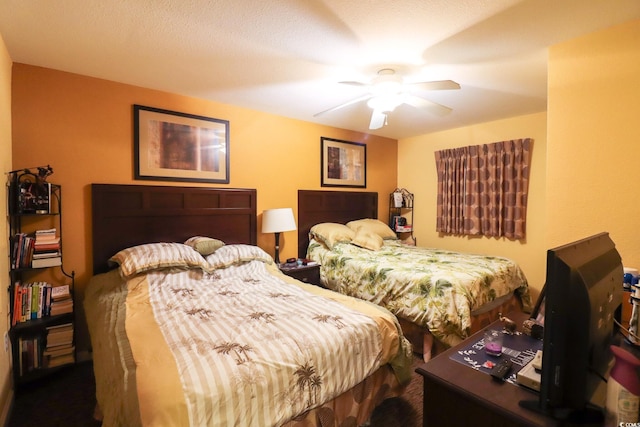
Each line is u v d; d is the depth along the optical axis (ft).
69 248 8.16
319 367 4.71
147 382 3.71
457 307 7.76
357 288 10.02
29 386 7.16
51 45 6.70
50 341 7.36
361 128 14.15
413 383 7.45
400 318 8.86
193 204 10.02
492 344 4.02
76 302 8.24
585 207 6.08
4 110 6.43
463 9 5.40
